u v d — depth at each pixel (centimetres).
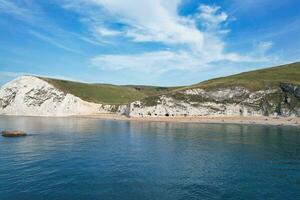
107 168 3378
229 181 2886
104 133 7269
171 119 13100
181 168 3416
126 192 2531
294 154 4269
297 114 11700
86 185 2716
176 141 5731
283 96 12838
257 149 4725
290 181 2889
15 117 14412
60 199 2348
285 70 16875
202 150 4641
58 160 3794
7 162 3653
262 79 15288
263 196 2455
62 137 6325
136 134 7069
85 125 9981
